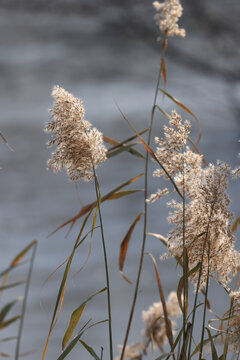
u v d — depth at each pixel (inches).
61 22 823.7
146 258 567.5
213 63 922.1
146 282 494.9
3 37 2167.8
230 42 885.8
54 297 467.2
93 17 799.1
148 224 713.0
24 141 1352.1
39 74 2050.9
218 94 1101.7
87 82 2025.1
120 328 393.7
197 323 343.6
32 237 682.2
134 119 1583.4
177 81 1366.9
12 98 1886.1
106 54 1990.7
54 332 393.7
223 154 1104.8
